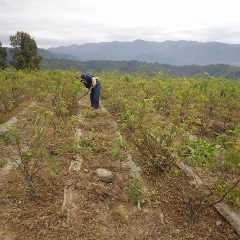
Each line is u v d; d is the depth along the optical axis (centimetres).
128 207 342
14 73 1085
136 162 448
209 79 911
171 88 754
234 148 299
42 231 299
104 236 299
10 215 322
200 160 324
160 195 369
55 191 366
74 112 731
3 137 368
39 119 551
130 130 512
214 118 709
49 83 933
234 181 399
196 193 373
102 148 493
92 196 354
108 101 811
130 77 1111
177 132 422
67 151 479
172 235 306
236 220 325
